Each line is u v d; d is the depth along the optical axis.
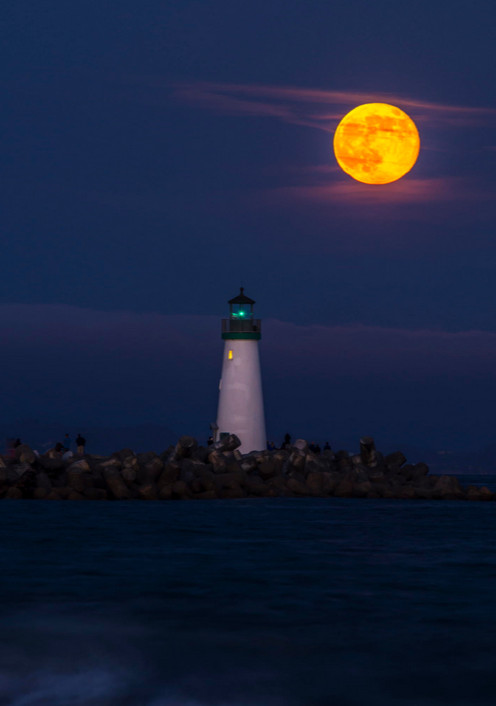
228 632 67.44
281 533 131.25
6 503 180.00
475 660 59.91
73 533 129.25
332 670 58.00
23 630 67.94
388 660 60.09
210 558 104.38
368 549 113.50
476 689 54.19
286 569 96.00
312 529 137.50
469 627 68.69
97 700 52.44
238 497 198.62
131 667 58.66
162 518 151.75
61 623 70.06
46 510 165.12
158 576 90.94
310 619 71.62
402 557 106.06
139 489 191.38
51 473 197.75
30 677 56.69
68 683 55.62
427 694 53.34
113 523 143.12
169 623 70.31
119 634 66.88
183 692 53.91
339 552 110.38
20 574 92.00
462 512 173.00
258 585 86.00
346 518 156.75
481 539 125.25
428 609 75.19
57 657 60.94
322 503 190.88
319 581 88.31
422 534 132.00
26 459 195.25
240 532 132.00
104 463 198.62
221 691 54.00
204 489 196.50
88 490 190.75
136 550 110.94
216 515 158.25
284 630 68.06
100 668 58.50
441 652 61.81
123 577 90.25
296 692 53.78
